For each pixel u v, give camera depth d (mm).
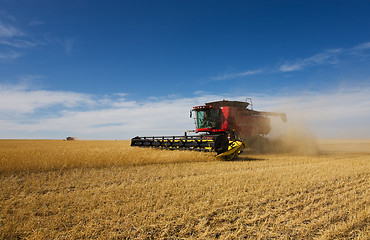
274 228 4195
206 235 3980
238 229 4188
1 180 8133
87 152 14281
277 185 7035
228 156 12844
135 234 4023
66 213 4898
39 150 17547
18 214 4832
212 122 17547
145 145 18297
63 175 9008
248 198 5758
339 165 10805
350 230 4148
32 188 7145
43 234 3973
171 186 6977
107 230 4113
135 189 6695
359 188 6758
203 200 5699
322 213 4859
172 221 4473
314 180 7578
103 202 5617
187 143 14461
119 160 11500
